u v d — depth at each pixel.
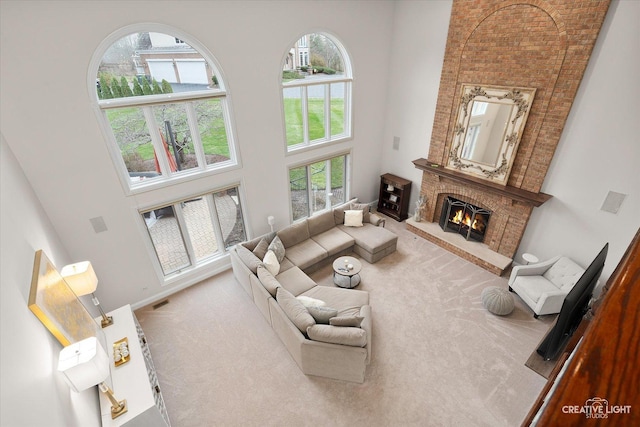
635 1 3.79
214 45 4.62
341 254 6.32
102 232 4.58
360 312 4.37
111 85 4.21
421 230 6.95
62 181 4.07
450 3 5.59
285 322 4.06
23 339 2.02
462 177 6.02
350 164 7.42
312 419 3.59
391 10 6.44
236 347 4.48
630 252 0.70
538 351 4.20
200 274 5.81
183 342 4.58
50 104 3.75
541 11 4.51
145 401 3.03
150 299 5.35
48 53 3.58
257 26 4.91
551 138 4.87
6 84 3.46
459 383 3.91
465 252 6.16
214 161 5.45
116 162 4.40
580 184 4.80
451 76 5.88
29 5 3.35
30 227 3.14
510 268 5.92
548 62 4.62
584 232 4.95
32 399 1.82
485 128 5.62
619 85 4.14
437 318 4.84
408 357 4.24
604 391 0.47
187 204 5.57
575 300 3.47
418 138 7.00
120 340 3.64
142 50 4.27
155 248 5.26
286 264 5.53
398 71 6.89
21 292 2.27
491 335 4.54
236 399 3.82
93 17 3.71
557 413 0.48
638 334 0.50
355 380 3.88
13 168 3.39
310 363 3.91
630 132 4.19
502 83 5.23
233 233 6.16
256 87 5.26
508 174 5.48
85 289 3.46
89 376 2.46
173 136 4.90
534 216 5.46
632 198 4.37
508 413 3.58
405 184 7.31
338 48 6.29
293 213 7.03
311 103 6.29
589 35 4.18
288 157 6.23
